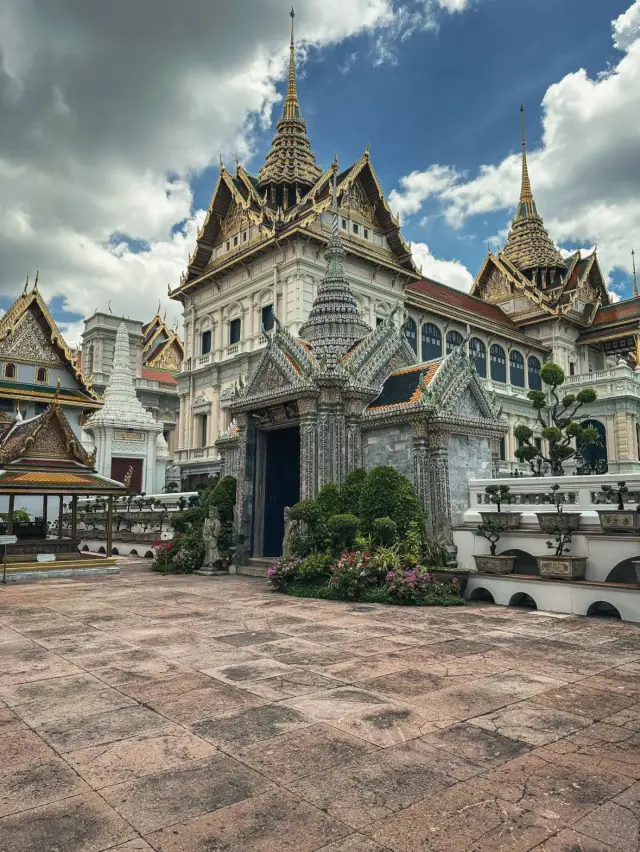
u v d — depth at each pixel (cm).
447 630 1039
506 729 589
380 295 4838
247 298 4716
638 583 1131
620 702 669
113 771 494
